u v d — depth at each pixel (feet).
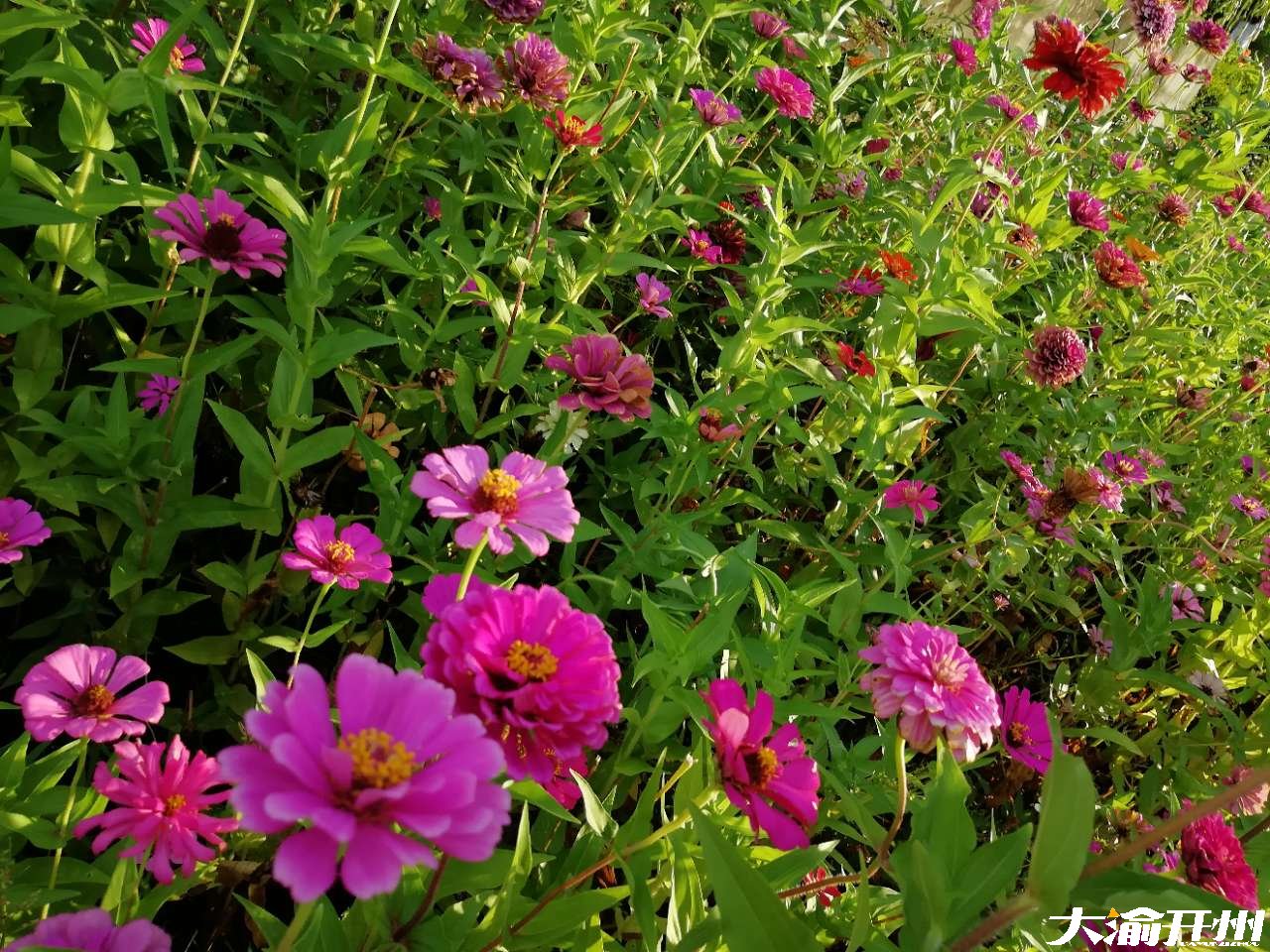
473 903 1.44
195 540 2.37
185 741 2.04
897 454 3.14
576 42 3.31
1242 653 3.48
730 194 4.17
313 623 2.27
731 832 1.61
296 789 0.87
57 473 2.00
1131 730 3.50
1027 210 4.35
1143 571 4.27
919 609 3.04
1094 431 3.97
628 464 2.96
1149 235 5.80
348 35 3.22
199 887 1.77
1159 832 1.12
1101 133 5.83
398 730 0.95
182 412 2.03
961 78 5.23
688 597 2.40
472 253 2.63
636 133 3.56
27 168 1.86
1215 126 6.85
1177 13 6.04
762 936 0.95
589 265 3.02
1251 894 1.62
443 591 1.27
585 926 1.53
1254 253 6.59
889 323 3.16
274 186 1.92
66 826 1.49
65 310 1.97
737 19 4.91
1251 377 4.89
